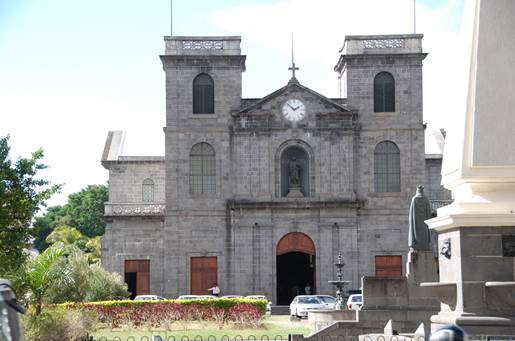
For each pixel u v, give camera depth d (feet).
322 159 237.25
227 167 238.68
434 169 273.54
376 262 236.02
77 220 425.28
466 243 62.08
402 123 239.50
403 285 111.14
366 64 241.35
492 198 62.95
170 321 159.22
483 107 62.39
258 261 234.99
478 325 60.90
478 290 61.62
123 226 245.65
